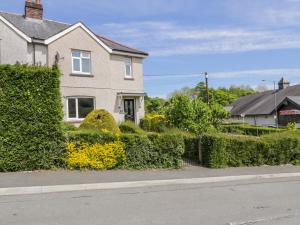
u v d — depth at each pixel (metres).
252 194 10.88
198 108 22.50
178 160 15.17
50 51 22.64
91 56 24.50
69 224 7.48
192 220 7.86
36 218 7.87
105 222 7.64
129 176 12.88
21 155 12.74
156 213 8.41
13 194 10.34
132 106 27.03
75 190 11.09
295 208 9.11
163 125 23.09
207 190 11.44
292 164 18.11
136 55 27.06
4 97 12.58
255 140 17.25
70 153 13.46
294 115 40.00
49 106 13.16
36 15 24.72
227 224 7.62
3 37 21.94
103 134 13.98
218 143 16.00
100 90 24.73
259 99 54.09
